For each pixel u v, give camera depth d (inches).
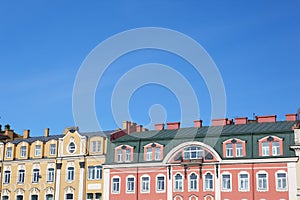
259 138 2257.6
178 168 2364.7
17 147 2758.4
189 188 2321.6
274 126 2329.0
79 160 2571.4
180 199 2325.3
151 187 2391.7
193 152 2357.3
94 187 2508.6
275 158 2192.4
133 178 2432.3
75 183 2549.2
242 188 2228.1
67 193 2556.6
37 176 2657.5
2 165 2758.4
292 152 2176.4
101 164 2518.5
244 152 2263.8
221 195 2255.2
